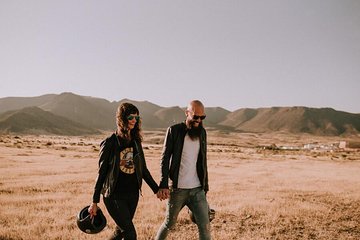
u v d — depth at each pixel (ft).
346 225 25.57
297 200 36.06
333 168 100.68
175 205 15.42
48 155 120.06
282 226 24.52
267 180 57.88
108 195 13.44
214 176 63.52
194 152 15.39
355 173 81.15
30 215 24.80
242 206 31.12
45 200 31.30
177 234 21.42
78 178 52.08
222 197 36.50
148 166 87.92
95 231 14.15
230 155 185.16
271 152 282.97
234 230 23.15
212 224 24.67
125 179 13.73
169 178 15.51
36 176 53.93
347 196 40.34
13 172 58.59
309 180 59.72
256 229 23.58
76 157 115.44
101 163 13.57
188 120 15.33
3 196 33.04
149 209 29.01
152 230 21.83
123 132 13.74
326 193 42.70
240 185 49.24
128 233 13.37
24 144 217.97
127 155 13.82
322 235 22.58
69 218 24.34
